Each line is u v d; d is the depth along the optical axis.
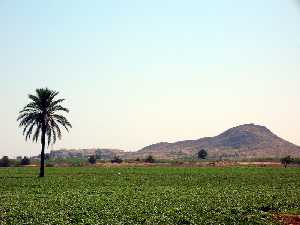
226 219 31.62
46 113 78.31
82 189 57.03
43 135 79.12
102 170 112.75
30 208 36.81
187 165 158.38
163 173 97.38
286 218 32.06
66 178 79.12
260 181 71.81
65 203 40.06
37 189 57.16
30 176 84.56
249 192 51.44
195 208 36.91
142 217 32.16
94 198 44.75
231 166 147.38
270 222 30.31
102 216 32.62
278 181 71.62
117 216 32.66
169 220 31.33
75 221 30.67
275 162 198.12
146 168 127.50
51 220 30.84
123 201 41.84
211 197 45.78
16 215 32.81
